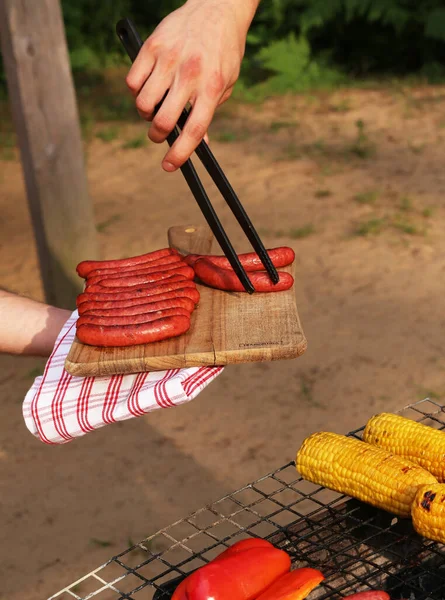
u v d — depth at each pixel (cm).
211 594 120
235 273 147
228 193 140
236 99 587
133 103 591
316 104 567
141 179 460
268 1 647
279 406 262
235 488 229
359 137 489
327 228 383
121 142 518
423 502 128
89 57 668
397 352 285
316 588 135
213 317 146
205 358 138
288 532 135
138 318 140
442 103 548
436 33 586
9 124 560
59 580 207
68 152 290
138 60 128
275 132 518
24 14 267
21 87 275
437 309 311
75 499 229
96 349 140
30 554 214
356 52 649
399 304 316
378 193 417
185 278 149
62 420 136
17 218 419
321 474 140
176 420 261
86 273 153
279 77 609
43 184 289
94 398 136
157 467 240
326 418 254
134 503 226
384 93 583
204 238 167
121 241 382
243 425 255
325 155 474
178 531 218
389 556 139
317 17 602
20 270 363
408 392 263
